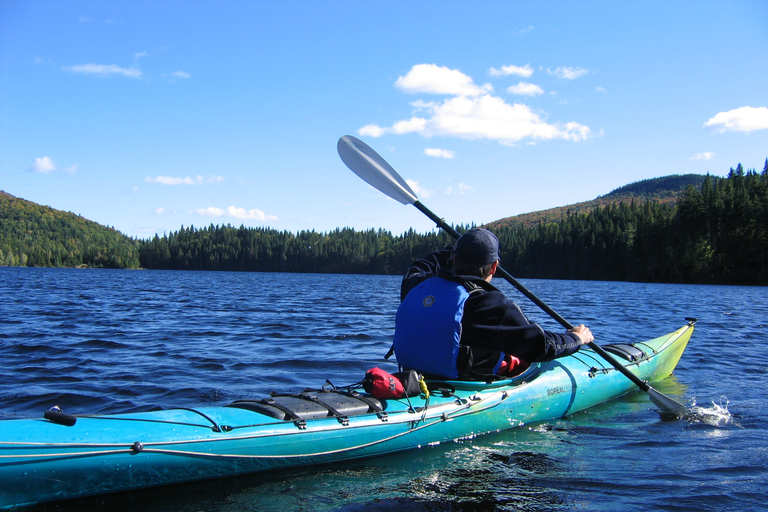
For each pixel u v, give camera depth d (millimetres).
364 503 2512
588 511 2498
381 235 149125
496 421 3590
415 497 2602
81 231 176375
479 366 3447
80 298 18609
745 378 5699
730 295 27219
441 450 3258
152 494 2494
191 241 132000
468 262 3264
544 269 75375
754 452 3373
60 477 2266
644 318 12781
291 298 21328
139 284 34750
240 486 2637
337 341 8461
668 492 2723
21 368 5855
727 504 2584
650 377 5289
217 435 2590
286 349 7543
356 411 3010
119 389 4957
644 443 3533
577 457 3230
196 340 8336
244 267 129750
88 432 2373
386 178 4762
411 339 3381
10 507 2221
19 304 15062
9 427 2297
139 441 2414
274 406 2877
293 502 2494
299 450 2783
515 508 2518
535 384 3930
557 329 10359
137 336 8664
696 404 4582
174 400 4594
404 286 3652
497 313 3143
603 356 4273
